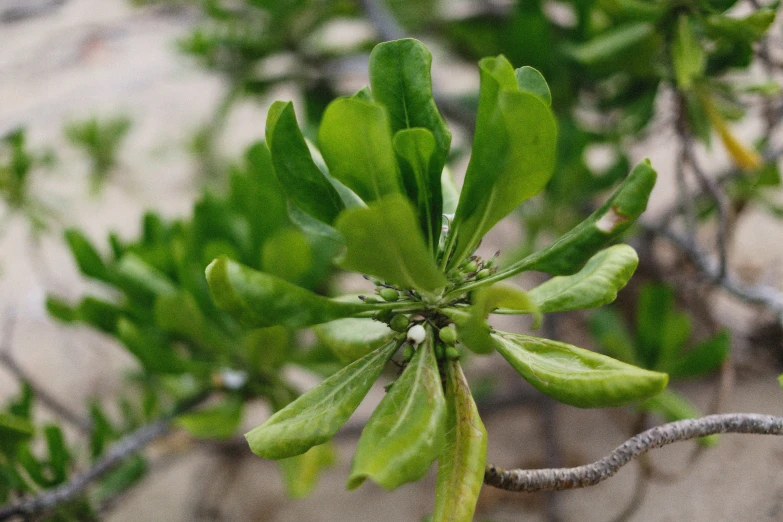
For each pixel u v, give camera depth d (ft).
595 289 2.84
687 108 4.03
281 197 4.19
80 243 4.23
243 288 2.70
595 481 2.86
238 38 7.21
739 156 3.91
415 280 2.63
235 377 4.53
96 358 8.48
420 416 2.76
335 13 7.31
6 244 9.97
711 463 5.90
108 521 6.93
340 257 2.60
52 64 14.07
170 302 3.91
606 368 2.75
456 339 2.90
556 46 5.98
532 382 2.80
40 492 4.07
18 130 6.57
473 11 7.90
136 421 5.32
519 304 2.61
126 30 14.84
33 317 8.86
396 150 2.81
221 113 8.61
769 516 5.30
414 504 6.72
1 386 8.13
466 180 2.81
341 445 7.44
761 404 6.13
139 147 11.49
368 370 2.90
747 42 3.66
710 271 4.44
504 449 7.08
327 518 6.75
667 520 5.65
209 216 4.36
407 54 2.85
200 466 7.36
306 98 7.73
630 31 4.00
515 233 8.96
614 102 5.81
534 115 2.67
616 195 2.70
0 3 16.15
